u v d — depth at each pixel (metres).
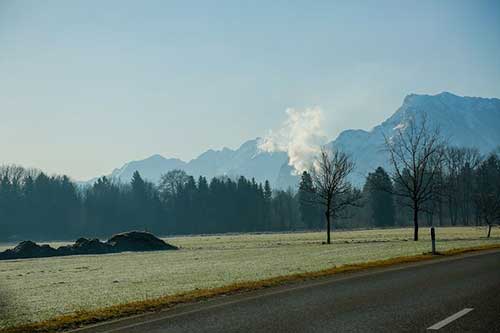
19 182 152.62
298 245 55.69
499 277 17.81
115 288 21.45
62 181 159.88
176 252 54.53
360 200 142.88
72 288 22.98
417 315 11.46
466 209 136.50
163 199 168.50
